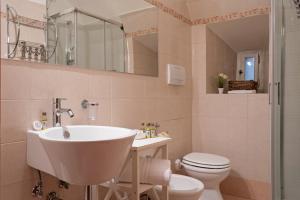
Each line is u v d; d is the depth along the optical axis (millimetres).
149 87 1964
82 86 1437
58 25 1334
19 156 1162
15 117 1146
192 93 2627
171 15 2252
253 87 2502
